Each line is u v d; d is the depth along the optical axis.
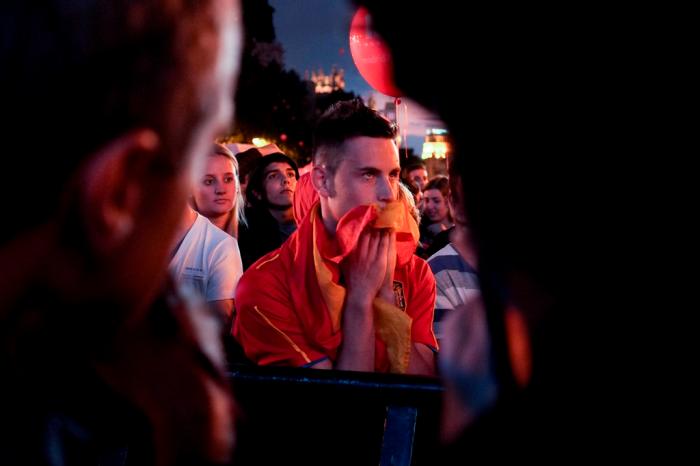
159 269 0.39
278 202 3.06
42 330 0.37
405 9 0.38
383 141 1.44
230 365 0.98
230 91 0.41
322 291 1.40
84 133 0.34
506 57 0.37
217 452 0.53
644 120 0.36
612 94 0.36
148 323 0.47
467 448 0.47
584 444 0.41
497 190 0.40
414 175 4.18
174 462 0.51
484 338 0.49
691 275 0.36
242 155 3.31
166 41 0.36
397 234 1.53
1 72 0.33
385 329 1.43
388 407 0.94
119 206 0.35
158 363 0.48
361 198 1.43
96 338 0.39
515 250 0.40
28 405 0.39
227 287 2.09
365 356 1.40
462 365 0.50
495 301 0.44
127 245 0.36
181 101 0.37
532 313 0.41
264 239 3.01
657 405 0.38
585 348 0.40
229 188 2.71
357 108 1.47
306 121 12.27
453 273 1.83
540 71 0.37
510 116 0.38
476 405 0.48
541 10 0.36
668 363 0.38
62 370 0.39
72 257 0.35
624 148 0.36
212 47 0.39
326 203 1.49
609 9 0.35
